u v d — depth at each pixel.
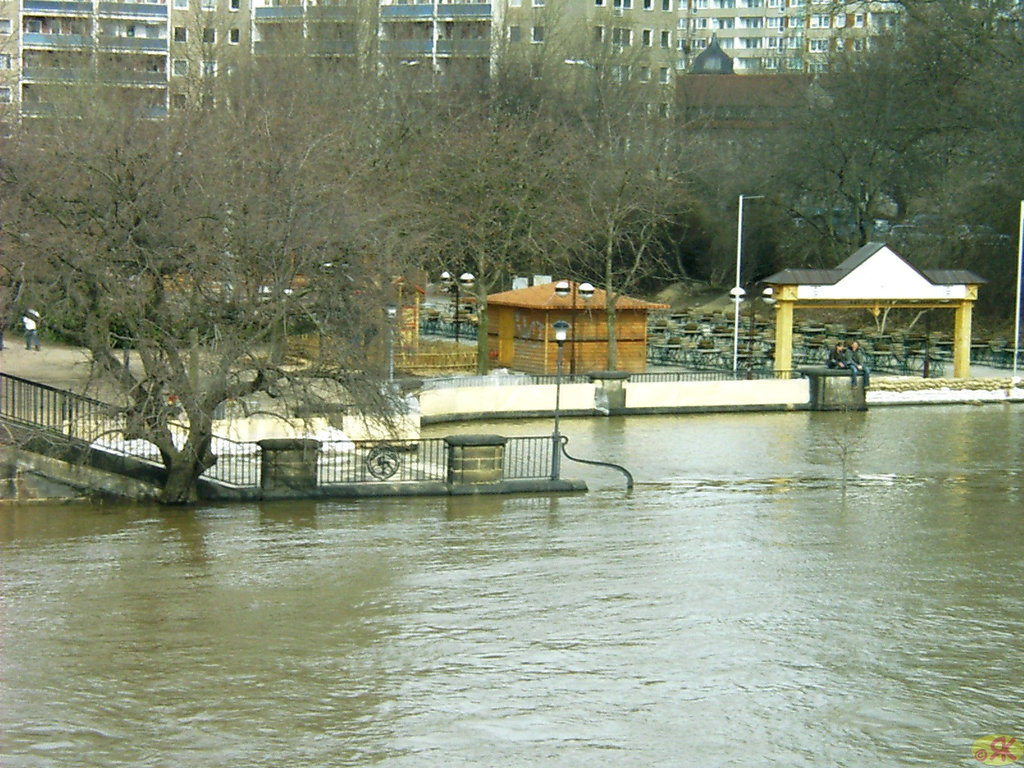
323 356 34.56
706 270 92.75
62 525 31.64
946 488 39.00
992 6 82.75
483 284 56.81
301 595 26.11
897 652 23.34
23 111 68.00
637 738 19.27
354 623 24.34
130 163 33.78
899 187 86.81
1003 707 20.81
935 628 24.80
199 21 98.00
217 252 33.69
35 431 33.16
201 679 21.27
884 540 32.09
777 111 93.50
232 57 95.62
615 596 26.48
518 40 113.38
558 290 54.25
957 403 56.91
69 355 54.41
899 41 89.69
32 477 33.69
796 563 29.55
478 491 36.56
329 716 19.84
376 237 38.38
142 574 27.41
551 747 18.89
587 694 20.97
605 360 59.84
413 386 42.44
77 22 106.94
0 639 23.02
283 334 34.41
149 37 112.25
